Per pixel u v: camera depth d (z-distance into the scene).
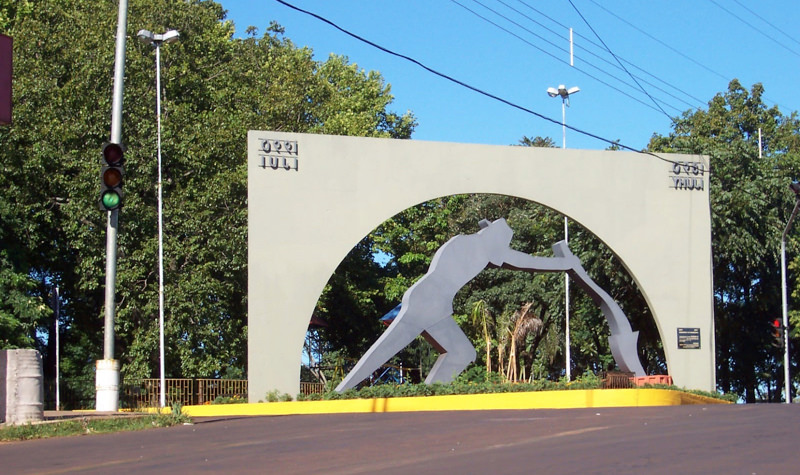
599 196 29.78
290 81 40.53
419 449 12.22
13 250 31.98
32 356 17.27
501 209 51.44
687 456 10.80
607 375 28.73
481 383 27.47
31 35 34.41
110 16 35.31
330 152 27.69
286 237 27.06
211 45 41.19
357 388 26.53
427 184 28.30
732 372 43.88
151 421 17.48
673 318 29.84
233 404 25.41
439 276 26.80
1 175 32.47
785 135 56.97
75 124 33.28
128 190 33.50
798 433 12.95
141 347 32.12
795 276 40.84
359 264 45.16
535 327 36.38
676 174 30.50
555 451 11.56
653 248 30.00
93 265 32.78
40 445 14.34
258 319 26.62
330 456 11.73
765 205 39.09
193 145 34.78
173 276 33.22
